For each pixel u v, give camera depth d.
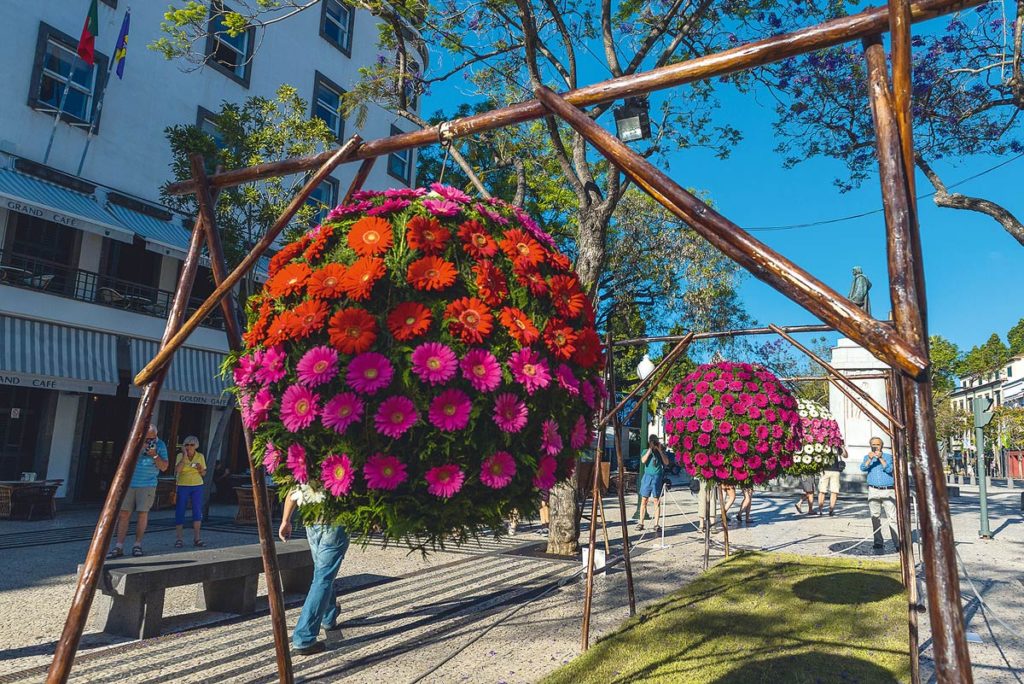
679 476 33.69
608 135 1.85
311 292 2.34
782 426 7.20
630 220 22.25
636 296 24.45
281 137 13.60
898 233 1.41
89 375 14.62
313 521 2.30
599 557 7.16
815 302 1.44
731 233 1.57
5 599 6.08
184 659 4.48
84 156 14.95
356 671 4.28
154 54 16.45
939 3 1.47
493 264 2.54
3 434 14.33
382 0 10.08
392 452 2.18
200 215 2.71
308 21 20.55
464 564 8.35
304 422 2.18
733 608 5.91
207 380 17.16
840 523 12.99
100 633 5.09
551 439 2.46
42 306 14.16
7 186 12.81
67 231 15.47
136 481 8.52
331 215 2.71
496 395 2.32
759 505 17.17
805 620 5.48
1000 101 10.45
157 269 17.19
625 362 24.12
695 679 4.03
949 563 1.29
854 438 19.33
